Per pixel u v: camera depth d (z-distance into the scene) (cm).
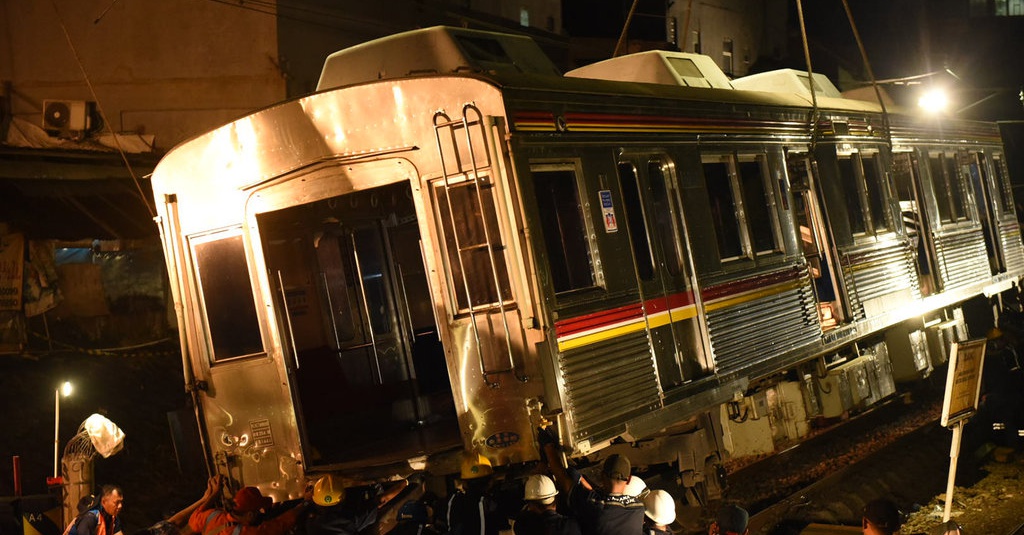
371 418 789
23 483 915
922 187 1155
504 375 577
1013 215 1423
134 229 1327
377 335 814
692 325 712
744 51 2994
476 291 584
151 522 882
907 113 1162
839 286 933
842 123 998
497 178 567
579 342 595
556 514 522
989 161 1379
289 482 655
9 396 1072
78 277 1295
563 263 604
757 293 795
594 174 641
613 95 674
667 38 2594
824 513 757
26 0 1393
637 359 643
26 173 1309
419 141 595
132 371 1256
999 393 987
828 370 930
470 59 679
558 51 2295
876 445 970
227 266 664
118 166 1392
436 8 1844
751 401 834
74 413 1088
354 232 807
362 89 607
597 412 598
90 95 1424
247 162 643
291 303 752
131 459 1005
